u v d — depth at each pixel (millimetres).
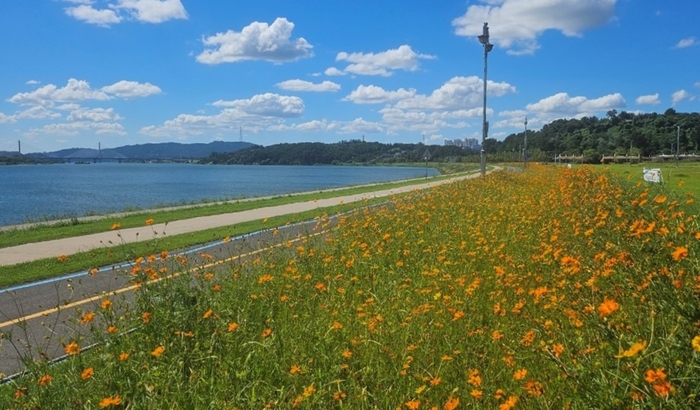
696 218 6996
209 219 20125
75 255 12227
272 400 4016
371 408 3992
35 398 4121
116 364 4555
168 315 5328
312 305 6270
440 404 3934
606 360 3680
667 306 4027
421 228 11383
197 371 4496
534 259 7215
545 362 4090
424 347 4711
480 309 5699
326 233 12516
